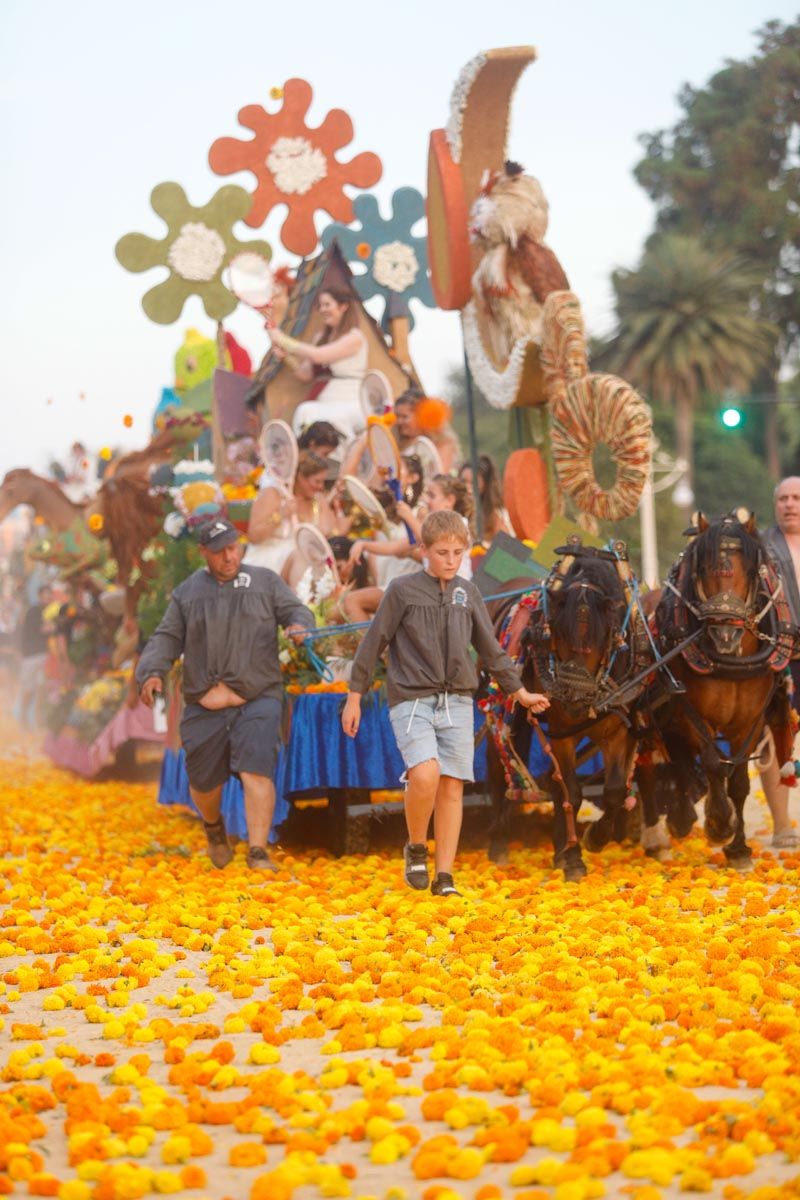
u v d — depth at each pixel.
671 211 147.62
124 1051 10.80
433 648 16.09
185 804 23.55
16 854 22.53
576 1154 7.99
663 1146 8.05
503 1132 8.32
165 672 19.09
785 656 17.36
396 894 16.58
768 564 17.44
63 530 36.19
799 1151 8.05
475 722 20.31
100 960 13.52
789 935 13.55
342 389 29.83
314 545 22.53
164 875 18.83
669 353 136.38
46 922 15.84
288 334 31.91
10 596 58.12
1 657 60.03
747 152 141.25
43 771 39.41
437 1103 8.94
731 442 142.00
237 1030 11.23
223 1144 8.66
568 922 14.58
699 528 17.94
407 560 23.36
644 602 19.02
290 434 25.16
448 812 16.47
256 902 16.56
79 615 36.97
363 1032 10.77
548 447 25.31
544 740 17.53
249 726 18.91
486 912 15.20
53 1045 11.03
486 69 25.86
